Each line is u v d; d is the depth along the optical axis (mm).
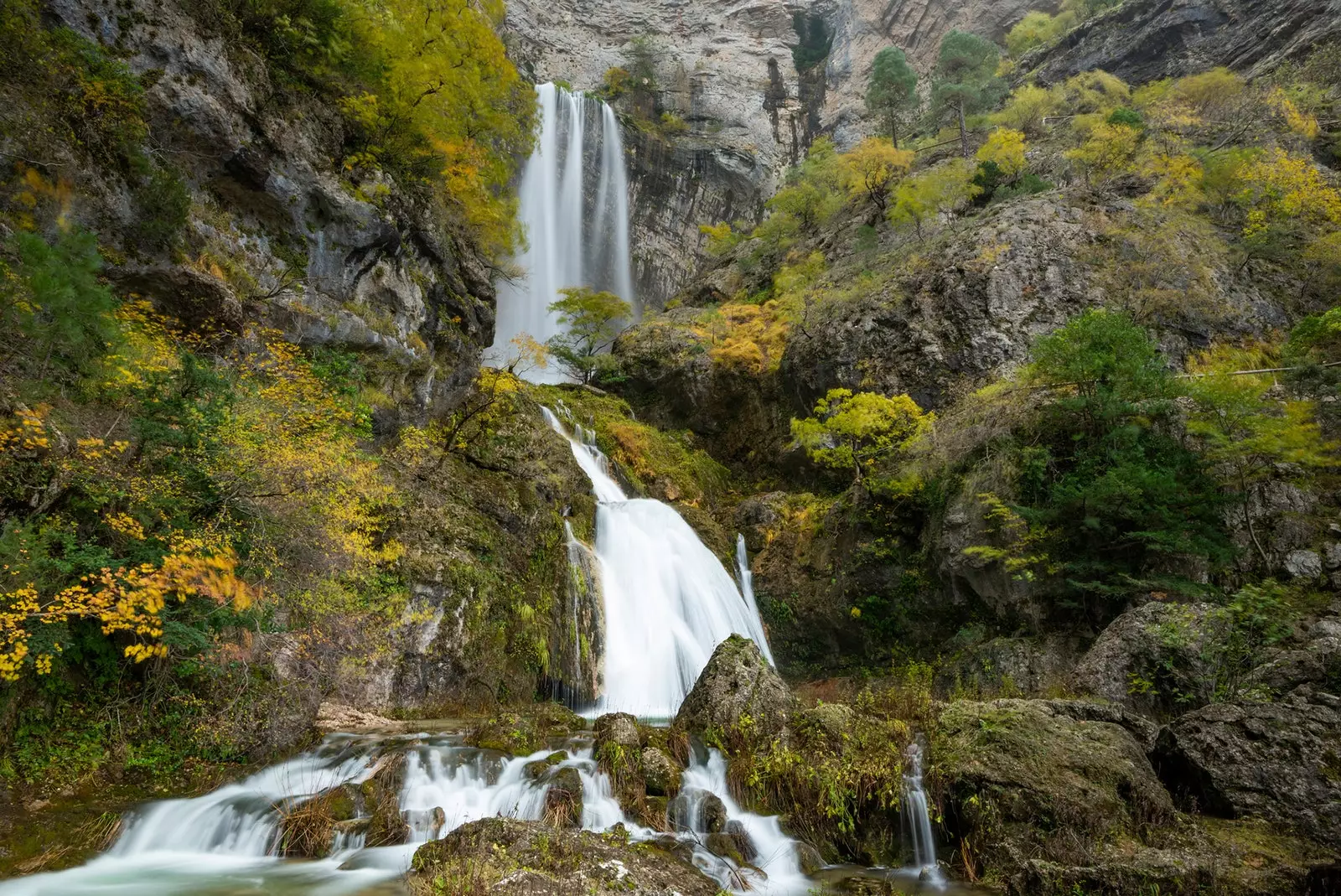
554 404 26812
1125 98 40094
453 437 19766
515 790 9992
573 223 51688
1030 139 44094
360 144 18969
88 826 8438
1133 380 17719
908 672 18781
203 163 14766
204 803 9227
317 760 10625
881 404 23453
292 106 17125
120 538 9688
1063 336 18875
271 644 11680
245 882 7816
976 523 19359
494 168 24016
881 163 40562
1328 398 18500
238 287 14727
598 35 70750
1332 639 12922
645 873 7656
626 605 20984
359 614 13773
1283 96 32969
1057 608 17750
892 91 52156
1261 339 24484
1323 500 17000
